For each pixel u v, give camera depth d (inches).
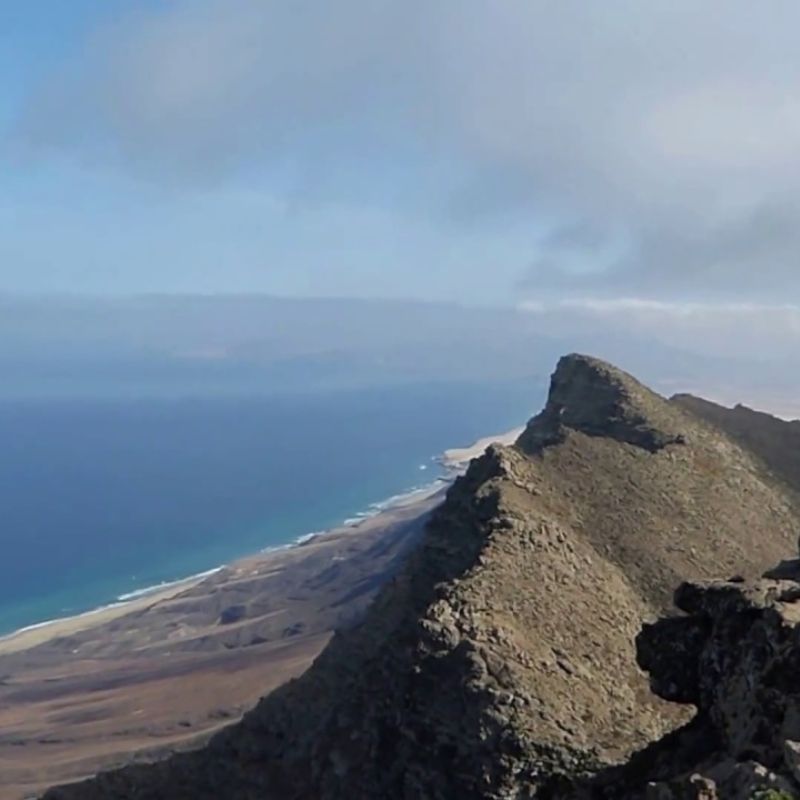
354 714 2052.2
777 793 923.4
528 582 2148.1
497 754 1669.5
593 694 1844.2
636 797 1208.2
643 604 2336.4
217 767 2273.6
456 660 1847.9
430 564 2433.6
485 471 2687.0
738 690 1150.3
